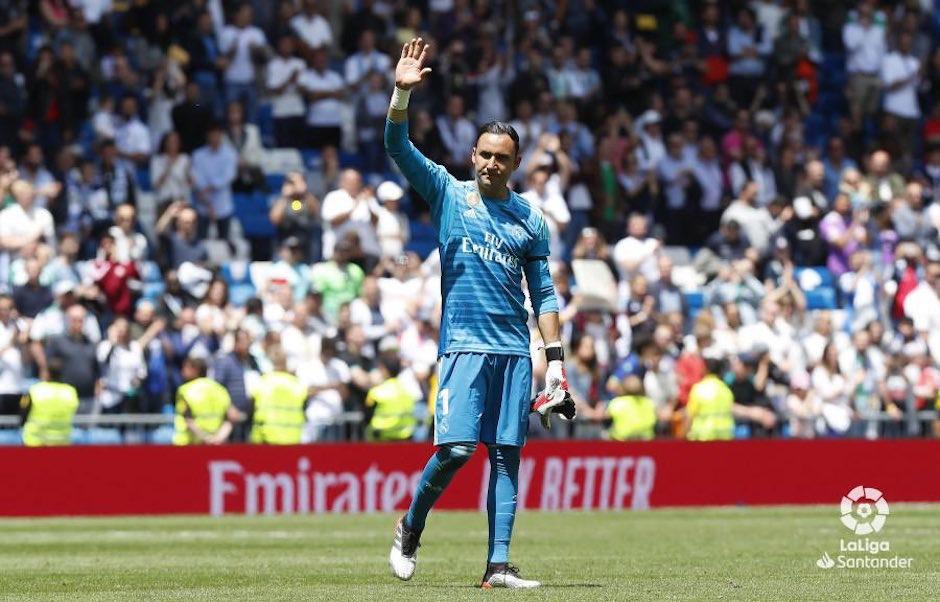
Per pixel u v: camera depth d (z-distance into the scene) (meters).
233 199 86.06
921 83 106.44
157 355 68.81
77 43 85.88
